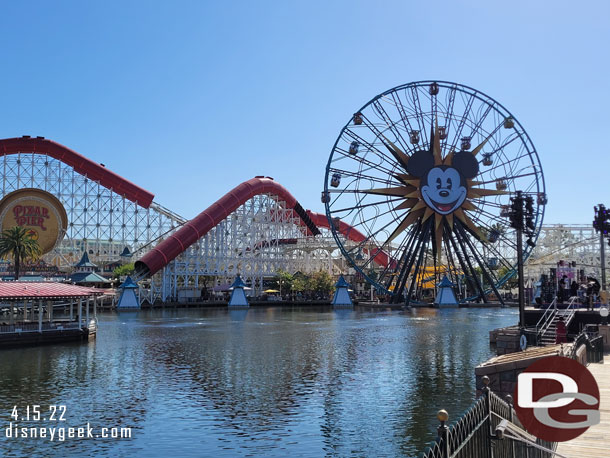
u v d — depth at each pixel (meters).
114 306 144.38
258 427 30.55
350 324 94.88
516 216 52.47
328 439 28.44
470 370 47.38
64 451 26.92
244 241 171.88
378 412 33.38
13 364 50.72
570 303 60.84
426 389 39.66
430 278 171.00
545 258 177.38
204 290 175.75
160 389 39.84
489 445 13.83
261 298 176.75
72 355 56.50
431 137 127.94
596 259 170.88
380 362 51.91
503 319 106.44
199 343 66.88
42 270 156.12
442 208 124.25
